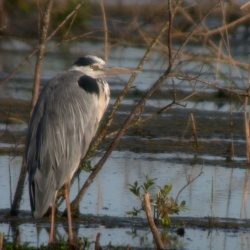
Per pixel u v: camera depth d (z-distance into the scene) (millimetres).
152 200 11000
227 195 12305
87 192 12352
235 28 23641
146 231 10648
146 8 19750
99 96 10633
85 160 11453
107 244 10016
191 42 22484
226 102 19547
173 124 17141
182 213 11398
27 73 23109
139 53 26172
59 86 10133
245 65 18375
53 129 9812
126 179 13086
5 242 9531
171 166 14086
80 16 20562
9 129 16234
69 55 25891
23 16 22688
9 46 27812
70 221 9766
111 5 24609
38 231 10586
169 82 21281
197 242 10203
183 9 15969
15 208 11055
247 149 14406
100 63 10984
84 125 10141
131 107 18500
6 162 13914
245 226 10852
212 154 15031
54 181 9789
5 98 19391
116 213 11305
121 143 15523
